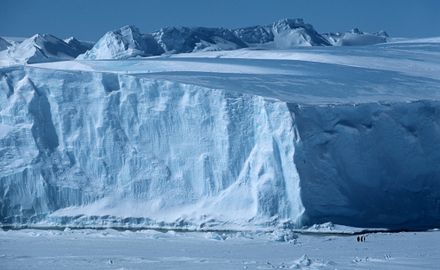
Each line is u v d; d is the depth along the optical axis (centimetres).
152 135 7794
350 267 4631
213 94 7638
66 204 7694
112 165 7781
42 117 7944
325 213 7244
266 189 7244
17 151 7825
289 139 7294
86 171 7806
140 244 6041
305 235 6762
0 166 7731
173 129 7738
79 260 4962
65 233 6888
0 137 7850
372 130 7869
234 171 7506
